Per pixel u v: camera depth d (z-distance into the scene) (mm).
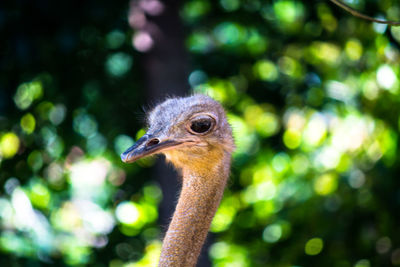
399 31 9234
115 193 11258
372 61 10219
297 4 10047
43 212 9930
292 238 10719
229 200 11914
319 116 10906
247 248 11633
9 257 8898
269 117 11703
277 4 10633
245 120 11781
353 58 10688
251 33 10859
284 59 10914
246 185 11977
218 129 5270
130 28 9109
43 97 9367
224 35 11773
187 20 10984
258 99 10906
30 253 9008
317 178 10977
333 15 9430
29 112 9383
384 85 9602
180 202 5215
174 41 9102
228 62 10812
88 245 10641
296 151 11602
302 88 10688
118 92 9922
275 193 11664
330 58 11148
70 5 8086
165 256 5098
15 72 8625
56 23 8141
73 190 11070
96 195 11297
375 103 10148
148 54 9094
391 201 9555
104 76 9555
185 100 5309
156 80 9086
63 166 10406
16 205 9383
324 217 10195
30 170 9758
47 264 9141
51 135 10000
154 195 11078
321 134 10922
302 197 10859
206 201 5180
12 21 8031
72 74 9148
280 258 10883
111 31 8852
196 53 10930
